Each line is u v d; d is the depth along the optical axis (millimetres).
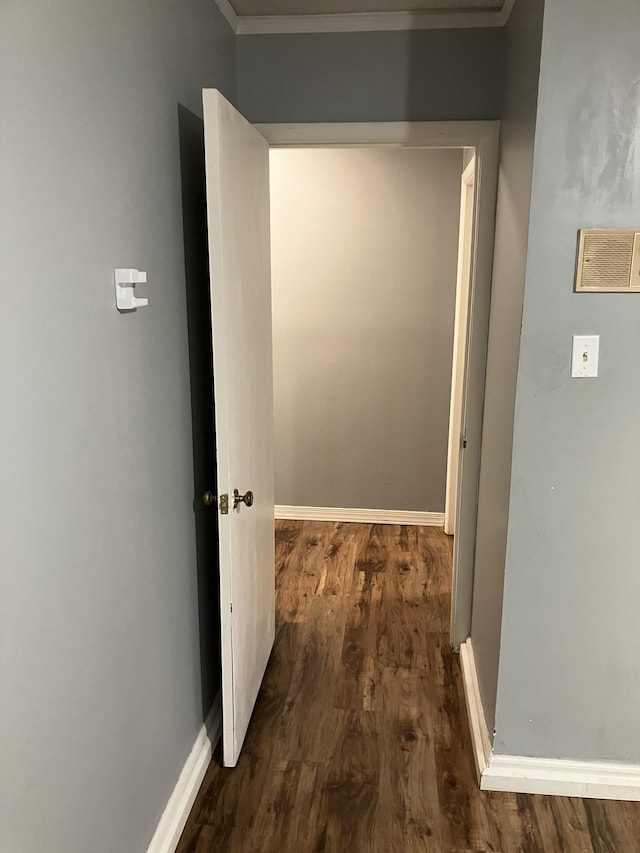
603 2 1636
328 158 3830
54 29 1102
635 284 1765
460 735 2340
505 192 2186
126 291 1403
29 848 1102
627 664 2002
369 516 4266
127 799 1544
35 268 1063
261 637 2535
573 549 1940
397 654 2830
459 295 3766
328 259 3951
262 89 2465
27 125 1025
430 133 2412
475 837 1913
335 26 2387
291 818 1976
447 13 2322
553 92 1691
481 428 2549
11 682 1032
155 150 1622
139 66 1504
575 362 1821
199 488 2092
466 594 2756
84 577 1277
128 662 1521
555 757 2088
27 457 1057
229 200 1878
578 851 1867
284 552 3844
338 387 4113
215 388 1876
